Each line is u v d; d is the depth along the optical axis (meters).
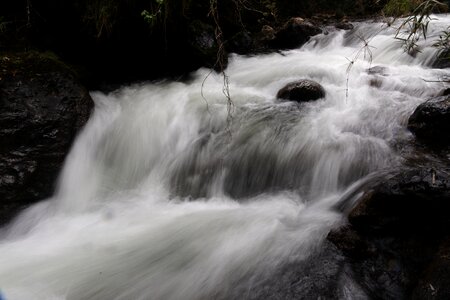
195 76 7.02
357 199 3.70
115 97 6.33
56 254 3.91
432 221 3.05
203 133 5.27
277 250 3.50
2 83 4.73
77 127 5.09
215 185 4.81
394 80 5.73
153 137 5.46
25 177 4.53
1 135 4.52
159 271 3.51
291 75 6.66
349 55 7.69
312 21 10.47
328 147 4.48
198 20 7.03
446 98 4.41
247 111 5.44
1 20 5.66
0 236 4.34
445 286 2.58
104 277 3.49
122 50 6.64
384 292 2.93
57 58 5.79
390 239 3.18
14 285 3.46
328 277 3.10
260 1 9.56
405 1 4.76
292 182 4.48
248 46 8.44
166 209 4.58
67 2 5.93
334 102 5.49
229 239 3.77
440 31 7.15
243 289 3.18
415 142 4.36
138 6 6.04
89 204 4.79
